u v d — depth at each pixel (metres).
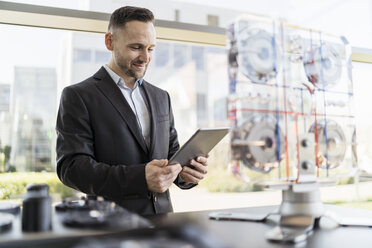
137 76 1.36
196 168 1.18
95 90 1.30
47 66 2.02
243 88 0.72
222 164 2.83
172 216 0.93
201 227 0.78
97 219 0.72
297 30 0.81
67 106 1.25
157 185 1.01
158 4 2.43
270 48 0.76
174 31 1.89
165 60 5.52
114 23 1.34
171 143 1.50
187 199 2.93
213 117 5.35
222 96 5.18
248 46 0.73
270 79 0.76
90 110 1.26
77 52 2.32
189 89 5.50
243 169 0.72
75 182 1.11
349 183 2.76
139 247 0.59
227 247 0.61
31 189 0.89
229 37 0.74
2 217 0.76
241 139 0.71
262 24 0.76
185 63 5.57
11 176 1.86
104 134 1.26
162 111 1.44
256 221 0.84
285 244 0.63
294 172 0.77
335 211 0.98
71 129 1.22
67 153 1.16
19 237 0.62
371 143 2.61
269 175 0.74
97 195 1.10
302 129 0.80
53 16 1.61
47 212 0.69
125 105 1.30
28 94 1.96
